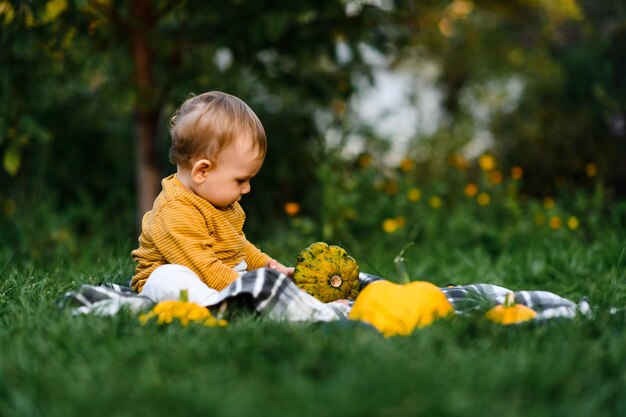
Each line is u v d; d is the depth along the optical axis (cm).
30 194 696
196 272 314
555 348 209
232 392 173
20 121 539
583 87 800
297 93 620
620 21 764
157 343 214
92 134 720
